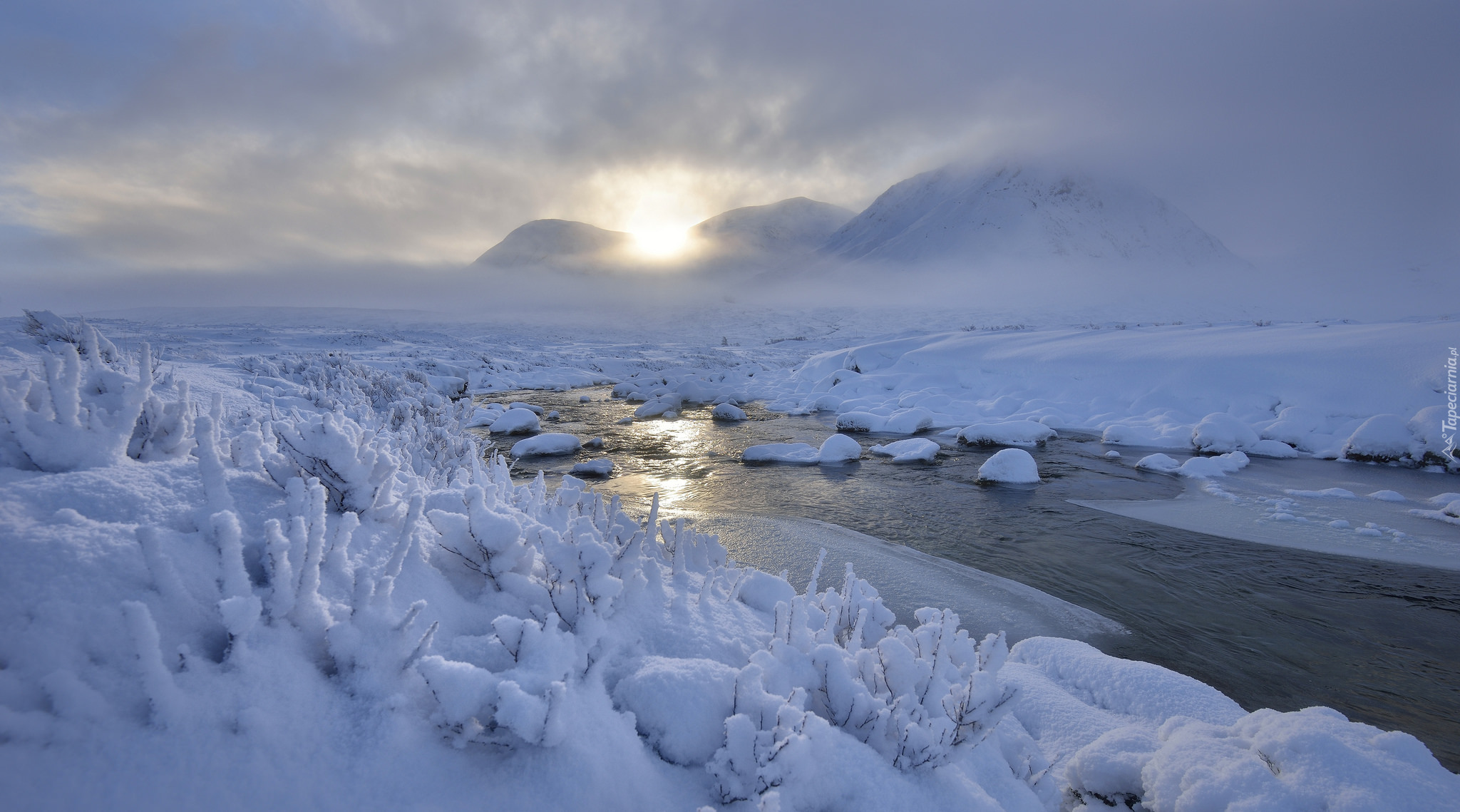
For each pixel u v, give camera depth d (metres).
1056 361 23.23
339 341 37.59
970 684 2.10
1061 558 7.66
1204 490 11.42
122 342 12.30
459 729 1.52
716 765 1.73
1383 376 16.64
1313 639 5.65
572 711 1.66
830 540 8.02
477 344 51.00
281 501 2.18
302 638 1.59
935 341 30.52
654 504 3.53
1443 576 7.16
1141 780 2.67
